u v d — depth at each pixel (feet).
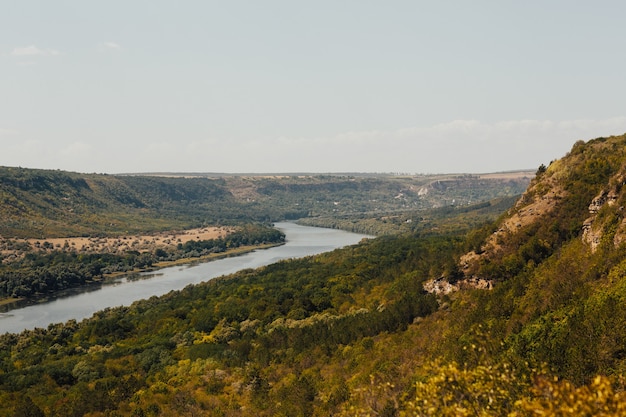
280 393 236.84
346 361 261.44
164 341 361.92
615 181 247.70
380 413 149.89
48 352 358.43
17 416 233.96
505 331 198.08
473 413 90.99
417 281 349.61
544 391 84.02
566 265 232.53
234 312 409.08
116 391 266.77
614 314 145.48
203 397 255.50
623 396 74.13
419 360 219.82
